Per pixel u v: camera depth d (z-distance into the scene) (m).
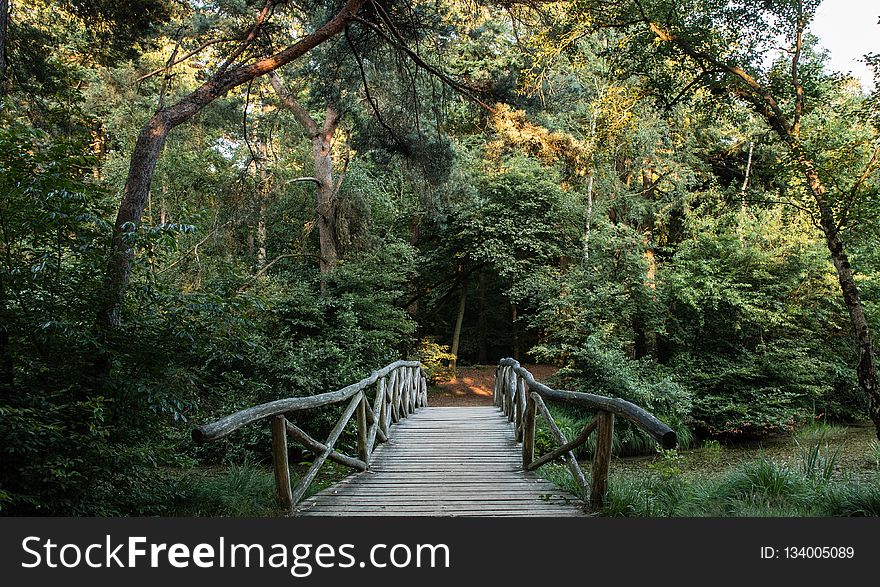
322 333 13.84
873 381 9.58
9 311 4.57
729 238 15.84
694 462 11.25
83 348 4.84
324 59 12.66
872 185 9.47
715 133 18.77
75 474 4.34
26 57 10.67
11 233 4.62
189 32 12.19
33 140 4.89
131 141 17.56
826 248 14.88
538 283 17.06
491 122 18.03
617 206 18.36
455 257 20.05
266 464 11.35
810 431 14.10
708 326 15.55
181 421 5.48
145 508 4.91
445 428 10.09
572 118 18.02
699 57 10.34
